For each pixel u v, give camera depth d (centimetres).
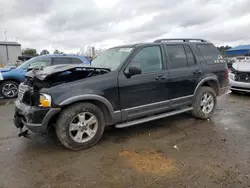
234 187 241
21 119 339
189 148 340
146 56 394
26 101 342
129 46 406
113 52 430
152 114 409
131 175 268
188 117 505
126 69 366
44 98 306
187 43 462
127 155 320
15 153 329
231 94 793
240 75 741
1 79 750
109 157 314
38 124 310
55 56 817
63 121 318
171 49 430
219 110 565
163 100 412
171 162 298
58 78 346
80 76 360
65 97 310
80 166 290
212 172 271
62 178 264
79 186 248
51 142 367
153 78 391
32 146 353
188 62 451
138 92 377
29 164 296
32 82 340
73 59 841
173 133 406
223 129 423
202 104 478
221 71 505
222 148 338
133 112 378
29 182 256
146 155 319
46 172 277
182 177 262
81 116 332
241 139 372
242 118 493
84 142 338
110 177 264
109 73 352
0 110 593
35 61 796
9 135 402
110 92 346
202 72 466
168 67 416
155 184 249
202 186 244
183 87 438
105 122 365
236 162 294
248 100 688
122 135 398
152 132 412
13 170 282
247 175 263
